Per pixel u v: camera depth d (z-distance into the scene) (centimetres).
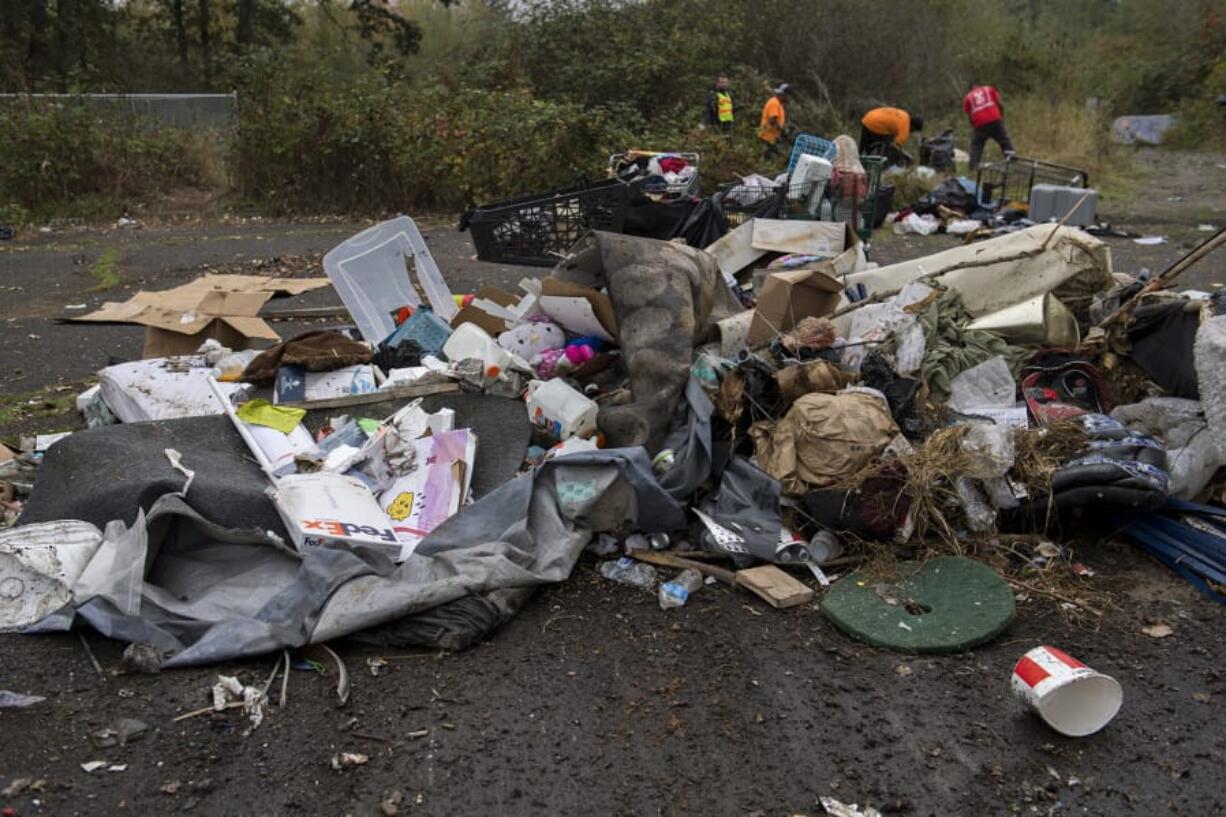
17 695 330
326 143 1527
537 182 1471
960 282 597
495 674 354
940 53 2344
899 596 399
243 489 421
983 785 301
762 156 1525
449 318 662
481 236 706
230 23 2777
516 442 486
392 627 370
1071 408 494
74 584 379
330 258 634
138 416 528
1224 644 374
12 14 2356
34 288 1023
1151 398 488
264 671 352
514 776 302
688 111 1714
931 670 359
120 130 1634
